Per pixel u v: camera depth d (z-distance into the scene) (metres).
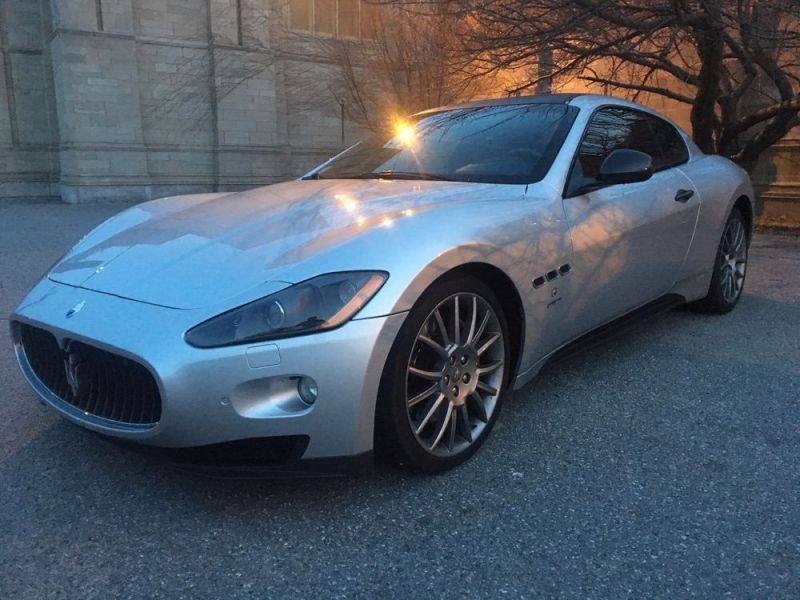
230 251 2.50
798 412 3.19
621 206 3.39
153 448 2.22
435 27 11.12
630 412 3.18
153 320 2.20
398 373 2.31
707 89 9.52
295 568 2.05
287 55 21.89
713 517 2.31
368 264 2.30
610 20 7.48
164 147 20.59
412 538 2.20
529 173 3.20
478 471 2.63
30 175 21.33
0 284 6.19
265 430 2.14
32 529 2.25
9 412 3.21
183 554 2.12
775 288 5.88
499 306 2.75
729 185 4.52
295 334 2.13
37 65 20.83
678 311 4.98
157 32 19.95
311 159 23.08
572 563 2.07
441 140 3.71
